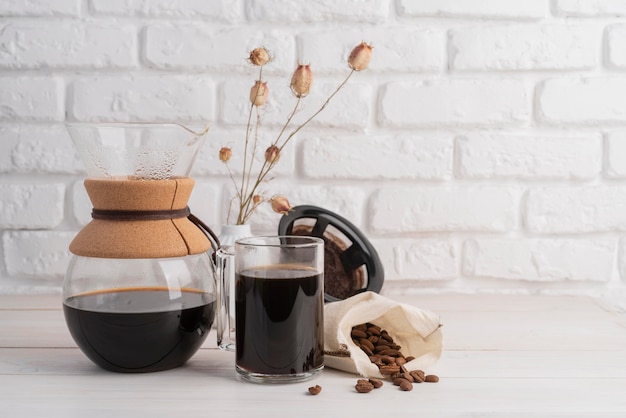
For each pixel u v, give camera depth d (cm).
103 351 88
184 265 89
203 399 85
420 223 126
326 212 116
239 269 89
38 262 125
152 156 89
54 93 123
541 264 127
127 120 124
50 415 81
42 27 122
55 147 123
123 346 88
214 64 123
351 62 105
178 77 124
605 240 127
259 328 88
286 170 125
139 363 90
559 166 125
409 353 96
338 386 89
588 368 94
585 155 125
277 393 87
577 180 126
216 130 124
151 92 123
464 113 125
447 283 128
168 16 123
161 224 89
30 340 102
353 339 95
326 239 118
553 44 124
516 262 127
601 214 126
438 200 126
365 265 116
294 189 125
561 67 125
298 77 103
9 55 122
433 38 124
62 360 95
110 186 87
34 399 85
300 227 118
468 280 128
